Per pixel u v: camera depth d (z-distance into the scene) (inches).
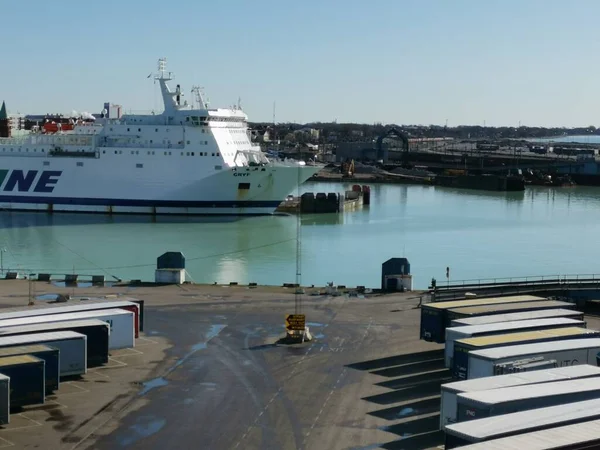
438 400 1635.1
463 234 5007.4
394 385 1733.5
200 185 5216.5
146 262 3762.3
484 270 3767.2
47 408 1568.7
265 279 3417.8
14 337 1726.1
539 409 1302.9
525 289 2632.9
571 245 4603.8
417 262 3959.2
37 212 5482.3
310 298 2615.7
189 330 2188.7
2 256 3878.0
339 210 6077.8
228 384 1734.7
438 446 1395.2
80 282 2844.5
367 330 2198.6
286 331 2135.8
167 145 5231.3
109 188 5319.9
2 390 1456.7
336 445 1405.0
